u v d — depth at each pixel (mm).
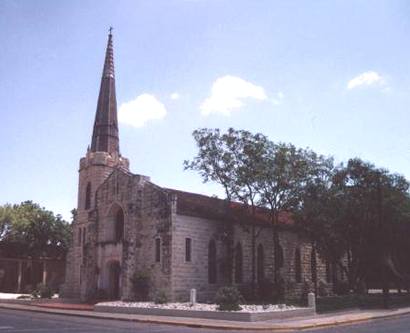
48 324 26875
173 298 41812
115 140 58281
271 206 46688
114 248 48312
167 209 43844
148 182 46688
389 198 47531
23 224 76375
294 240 57438
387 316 35938
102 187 51531
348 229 48750
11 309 41469
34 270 74125
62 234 79625
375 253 49375
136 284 43938
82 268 51094
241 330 26062
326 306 40031
